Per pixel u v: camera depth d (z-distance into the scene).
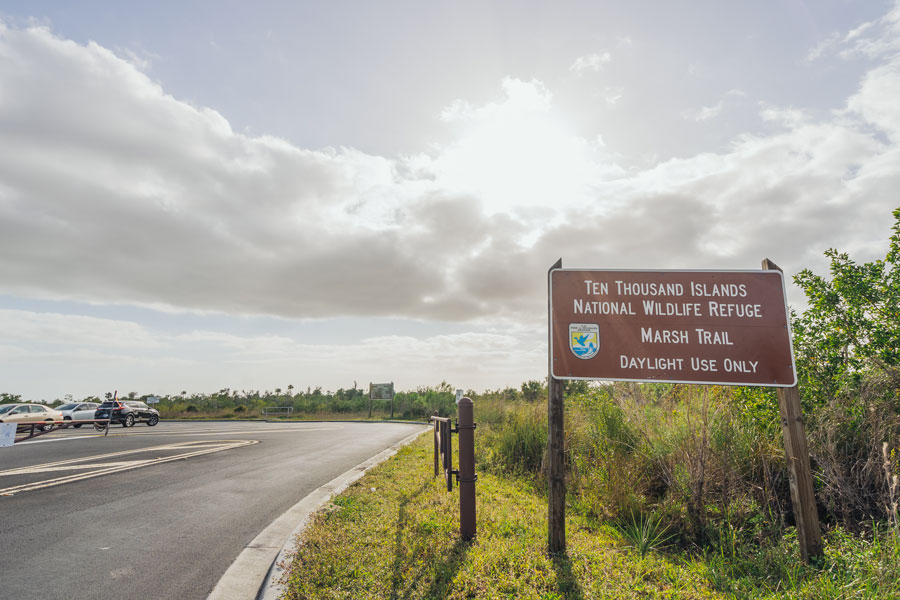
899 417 5.74
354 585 4.18
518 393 17.89
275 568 4.53
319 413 39.06
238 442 15.78
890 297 6.45
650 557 5.07
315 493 7.85
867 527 5.31
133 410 27.34
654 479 7.08
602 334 5.59
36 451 12.98
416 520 5.98
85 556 4.98
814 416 6.39
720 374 5.38
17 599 3.96
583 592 4.14
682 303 5.56
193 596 4.11
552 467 5.21
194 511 6.77
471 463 5.54
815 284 7.11
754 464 6.45
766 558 4.95
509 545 5.17
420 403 36.56
